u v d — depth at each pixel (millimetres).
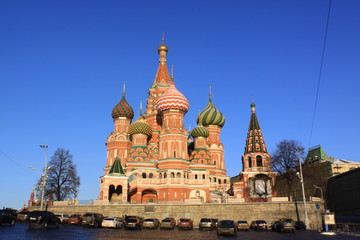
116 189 83188
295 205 60781
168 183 81938
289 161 75938
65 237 31562
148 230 47344
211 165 92500
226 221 41156
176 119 91438
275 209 61031
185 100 93188
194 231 47312
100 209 67625
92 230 43250
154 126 100812
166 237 34906
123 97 104750
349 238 35656
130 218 48812
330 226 52094
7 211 45719
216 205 63312
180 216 64250
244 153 94500
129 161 88312
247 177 89562
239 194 88375
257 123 96438
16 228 41031
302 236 39031
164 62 114438
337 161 100562
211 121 104688
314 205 60938
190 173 85312
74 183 82812
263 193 86000
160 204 65688
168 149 87688
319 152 100188
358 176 71875
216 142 104000
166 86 109375
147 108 108438
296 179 83625
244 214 61719
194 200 67375
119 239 30922
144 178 82938
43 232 36844
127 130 101750
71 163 83875
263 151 92062
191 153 95625
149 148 96188
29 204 84625
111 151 98750
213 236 38031
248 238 35812
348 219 65875
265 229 50844
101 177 92312
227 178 101125
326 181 88188
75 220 55000
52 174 80750
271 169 81750
